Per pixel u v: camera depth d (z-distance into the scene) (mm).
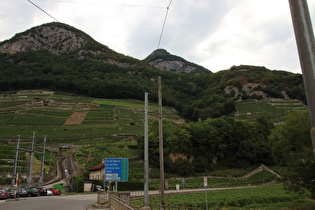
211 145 85188
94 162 69438
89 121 136875
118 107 168125
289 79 192875
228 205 32469
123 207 15156
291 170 21219
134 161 75312
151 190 53594
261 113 148125
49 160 85062
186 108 190375
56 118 139625
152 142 76062
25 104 155375
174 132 85500
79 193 47781
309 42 6398
